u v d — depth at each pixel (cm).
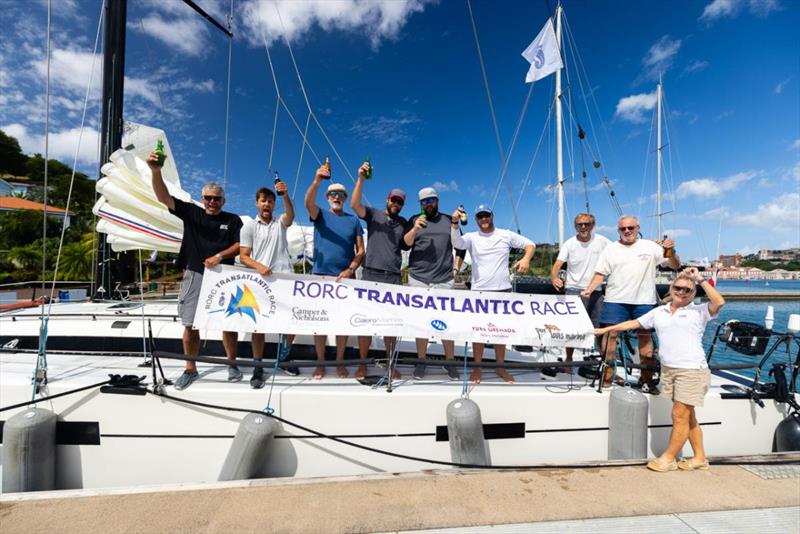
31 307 532
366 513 230
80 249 2248
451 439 312
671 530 223
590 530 221
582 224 442
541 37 765
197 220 358
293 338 412
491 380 388
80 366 374
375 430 326
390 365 342
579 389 364
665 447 362
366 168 376
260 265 356
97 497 240
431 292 380
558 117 779
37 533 210
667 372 309
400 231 402
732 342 383
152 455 313
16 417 288
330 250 388
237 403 319
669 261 403
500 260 414
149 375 353
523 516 231
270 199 375
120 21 570
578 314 382
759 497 256
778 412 368
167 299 611
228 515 227
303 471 318
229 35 645
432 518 227
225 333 358
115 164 452
